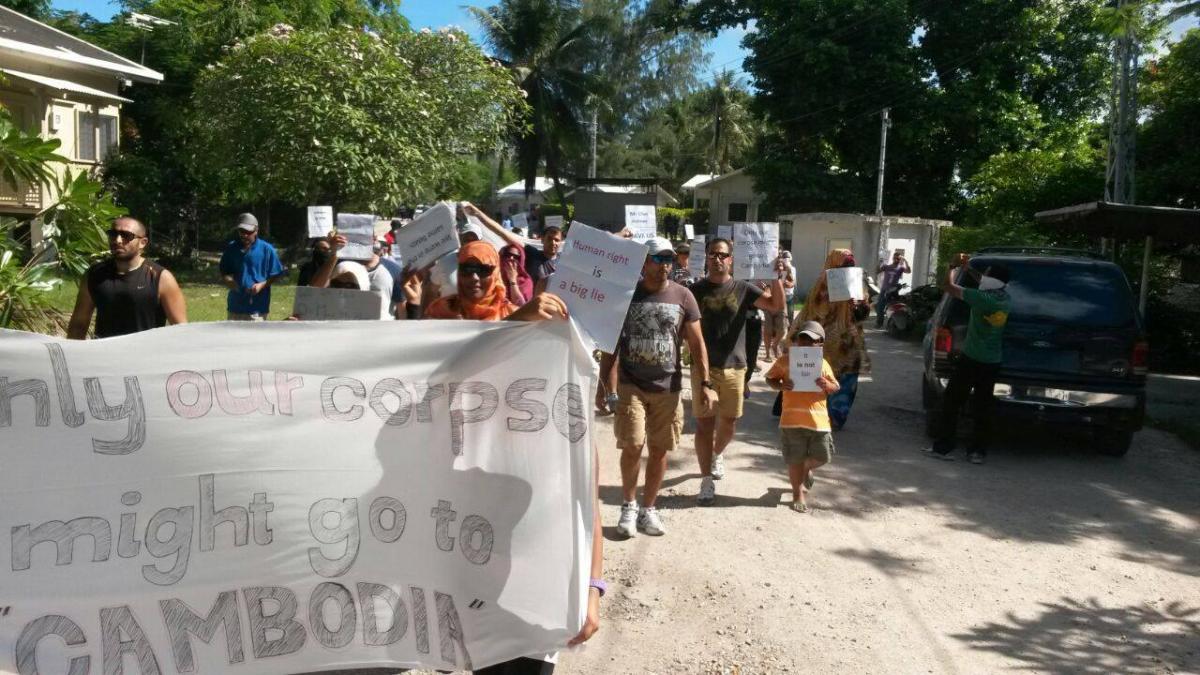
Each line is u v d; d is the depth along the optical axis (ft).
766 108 115.96
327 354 10.05
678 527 20.58
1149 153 65.41
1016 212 72.08
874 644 15.34
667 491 23.39
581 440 9.75
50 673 9.71
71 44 72.43
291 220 99.60
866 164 113.39
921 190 115.75
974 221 76.64
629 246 10.49
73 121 71.67
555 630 9.61
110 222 26.40
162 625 9.90
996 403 27.81
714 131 211.41
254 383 9.99
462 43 79.00
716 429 23.40
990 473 26.48
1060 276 28.89
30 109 66.28
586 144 164.25
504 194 205.05
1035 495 24.45
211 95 70.23
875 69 108.58
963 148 111.65
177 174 84.84
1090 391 27.37
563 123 158.71
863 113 110.42
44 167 25.99
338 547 10.16
